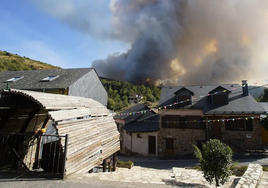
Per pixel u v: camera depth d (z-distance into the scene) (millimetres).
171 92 17906
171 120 15312
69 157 3988
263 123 12766
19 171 4133
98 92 18078
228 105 14172
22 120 5922
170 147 15070
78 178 3891
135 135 16969
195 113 14750
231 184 4703
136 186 3650
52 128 8602
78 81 13984
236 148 12711
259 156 11375
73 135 4449
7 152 5383
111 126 7219
